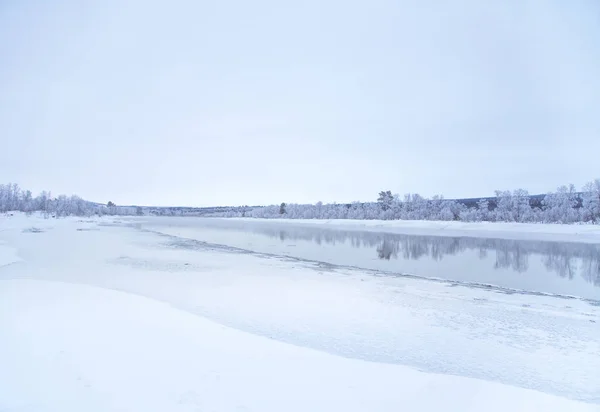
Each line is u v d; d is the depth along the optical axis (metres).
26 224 61.94
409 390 7.10
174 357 7.74
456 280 21.14
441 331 11.85
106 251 29.97
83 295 13.00
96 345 7.97
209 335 9.58
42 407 5.38
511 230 56.88
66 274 19.58
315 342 10.59
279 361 8.13
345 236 51.97
